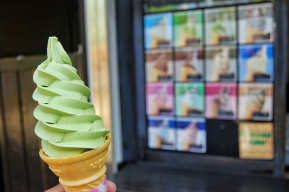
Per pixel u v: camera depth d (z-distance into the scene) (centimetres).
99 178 78
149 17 171
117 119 183
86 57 162
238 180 156
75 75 78
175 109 173
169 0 165
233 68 158
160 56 171
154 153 180
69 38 146
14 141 116
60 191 82
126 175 169
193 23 162
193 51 164
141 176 167
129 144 185
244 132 161
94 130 74
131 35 175
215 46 160
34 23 120
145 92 178
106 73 171
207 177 161
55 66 75
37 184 128
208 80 164
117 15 176
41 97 72
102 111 176
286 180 153
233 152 164
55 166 71
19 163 119
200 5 160
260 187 146
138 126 181
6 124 111
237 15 154
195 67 165
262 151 159
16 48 112
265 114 157
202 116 168
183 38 165
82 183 74
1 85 108
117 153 184
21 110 118
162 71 172
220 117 164
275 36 149
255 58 154
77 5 152
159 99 175
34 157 126
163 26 168
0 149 110
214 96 164
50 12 130
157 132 179
